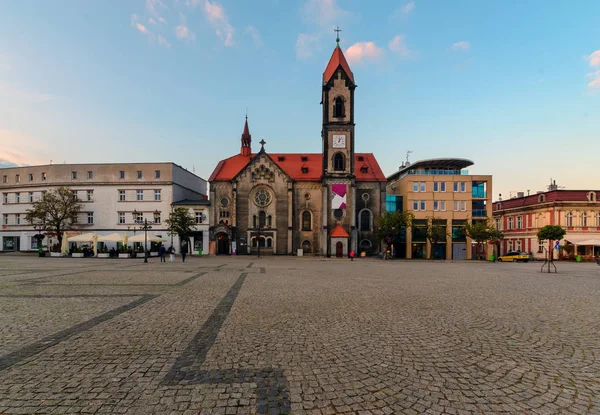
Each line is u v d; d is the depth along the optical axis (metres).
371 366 6.14
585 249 55.91
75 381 5.38
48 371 5.77
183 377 5.57
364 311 10.79
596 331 8.64
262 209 58.47
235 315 10.05
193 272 23.78
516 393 5.13
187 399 4.82
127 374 5.67
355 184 57.66
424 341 7.66
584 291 15.95
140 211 59.91
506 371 5.96
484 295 14.39
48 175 61.66
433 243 55.19
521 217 64.88
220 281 18.39
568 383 5.50
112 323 9.01
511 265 39.53
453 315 10.32
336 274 23.72
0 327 8.56
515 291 15.75
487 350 7.08
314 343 7.44
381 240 55.22
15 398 4.81
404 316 10.12
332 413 4.49
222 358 6.47
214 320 9.42
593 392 5.18
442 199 57.94
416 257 57.38
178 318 9.62
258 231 57.91
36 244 62.38
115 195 60.38
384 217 53.06
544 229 51.59
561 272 28.09
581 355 6.83
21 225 62.75
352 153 57.72
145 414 4.40
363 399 4.89
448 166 62.44
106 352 6.75
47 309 10.72
